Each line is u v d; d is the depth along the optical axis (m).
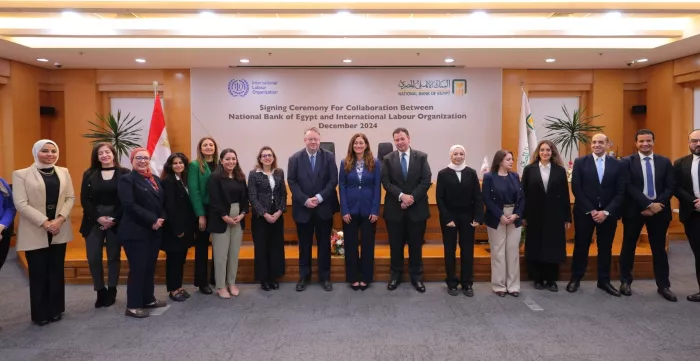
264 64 7.46
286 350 3.12
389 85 7.79
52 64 7.25
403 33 5.61
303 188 4.41
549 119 8.08
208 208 4.28
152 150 6.68
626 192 4.26
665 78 7.33
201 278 4.39
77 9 4.62
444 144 7.85
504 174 4.33
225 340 3.29
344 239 4.52
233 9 4.63
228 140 7.77
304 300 4.20
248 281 4.80
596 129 7.42
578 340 3.26
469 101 7.82
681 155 7.24
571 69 7.89
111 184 3.93
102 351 3.12
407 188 4.36
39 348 3.18
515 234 4.27
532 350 3.10
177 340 3.30
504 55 6.80
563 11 4.75
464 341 3.25
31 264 3.58
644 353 3.04
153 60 7.03
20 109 7.05
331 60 7.16
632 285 4.62
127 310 3.80
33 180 3.54
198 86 7.70
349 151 4.45
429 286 4.64
